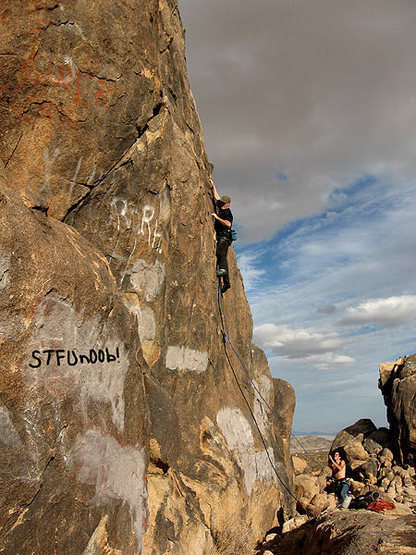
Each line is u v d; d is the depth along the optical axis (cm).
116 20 529
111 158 563
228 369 983
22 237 356
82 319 407
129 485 459
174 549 514
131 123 574
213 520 646
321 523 749
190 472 697
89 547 382
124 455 455
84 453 390
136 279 640
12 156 479
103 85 525
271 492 988
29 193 418
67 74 492
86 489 388
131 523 450
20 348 341
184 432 727
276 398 1368
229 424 873
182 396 740
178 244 751
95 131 529
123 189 598
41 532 334
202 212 841
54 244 400
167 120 667
